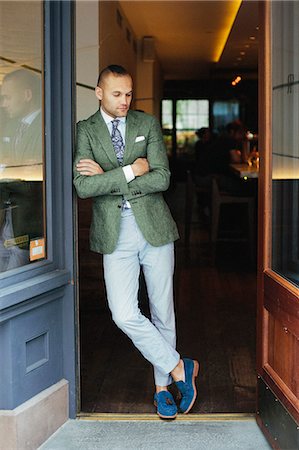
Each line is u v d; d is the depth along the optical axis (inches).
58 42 117.0
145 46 403.5
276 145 115.1
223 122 602.9
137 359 156.6
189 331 178.1
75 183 114.3
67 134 118.8
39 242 115.9
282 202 115.7
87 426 119.4
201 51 467.8
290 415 99.8
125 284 117.8
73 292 120.6
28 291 106.7
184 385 123.6
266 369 114.0
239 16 292.8
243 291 224.4
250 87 597.9
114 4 263.9
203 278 244.7
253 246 264.1
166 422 121.0
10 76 111.3
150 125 118.8
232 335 174.6
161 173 115.5
